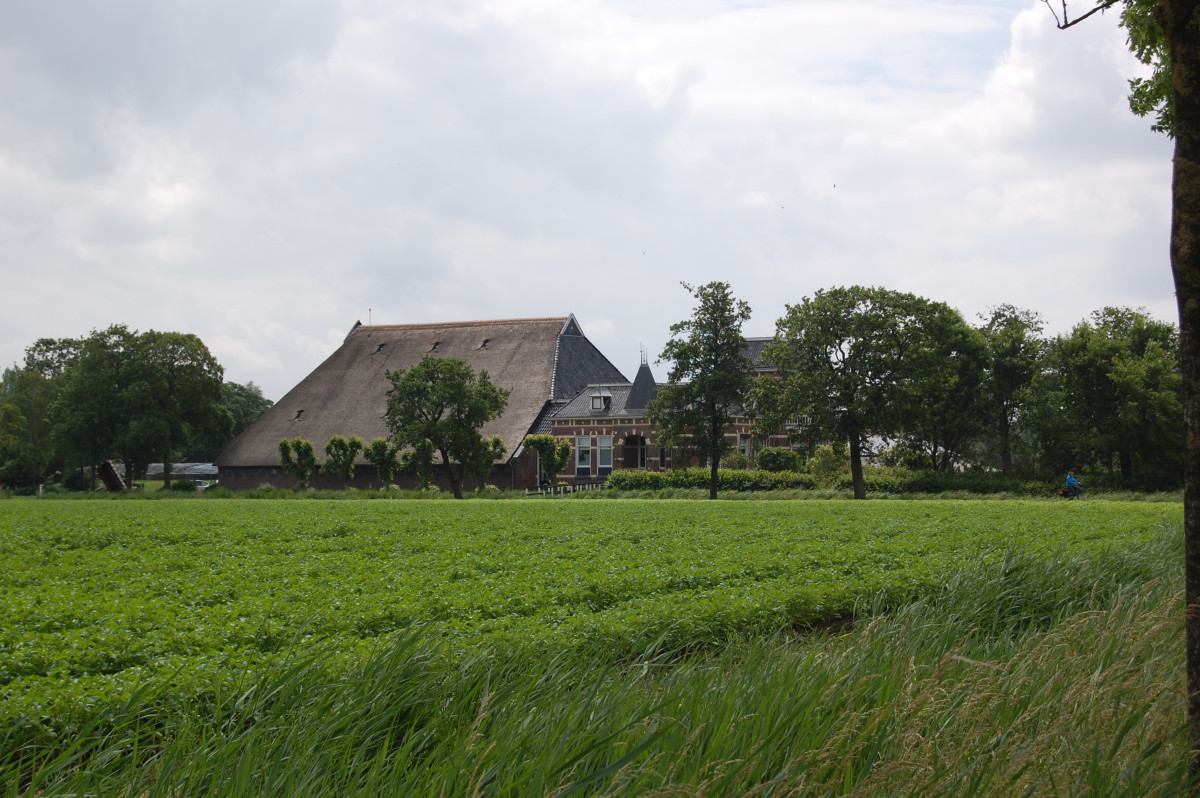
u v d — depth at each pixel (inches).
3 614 408.5
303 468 2608.3
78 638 347.3
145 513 1278.3
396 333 3230.8
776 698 199.0
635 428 2491.4
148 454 2746.1
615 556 615.8
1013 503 1494.8
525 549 692.1
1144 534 745.6
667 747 169.3
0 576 559.8
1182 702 188.2
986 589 399.2
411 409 2030.0
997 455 2487.7
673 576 520.4
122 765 208.2
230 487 2913.4
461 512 1235.9
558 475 2546.8
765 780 166.7
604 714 189.8
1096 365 2108.8
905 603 418.0
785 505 1411.2
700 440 1834.4
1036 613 392.5
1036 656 222.2
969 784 166.6
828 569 549.0
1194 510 180.5
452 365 2031.3
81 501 1907.0
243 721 217.9
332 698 218.4
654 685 227.5
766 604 416.2
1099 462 2202.3
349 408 2965.1
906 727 174.4
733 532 824.9
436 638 279.9
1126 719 190.7
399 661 239.9
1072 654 229.8
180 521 1077.1
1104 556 476.1
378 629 377.7
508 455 2549.2
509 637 308.3
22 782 217.3
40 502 1833.2
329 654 262.1
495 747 169.8
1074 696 196.5
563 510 1275.8
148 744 230.1
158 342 2736.2
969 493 1888.5
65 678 285.6
